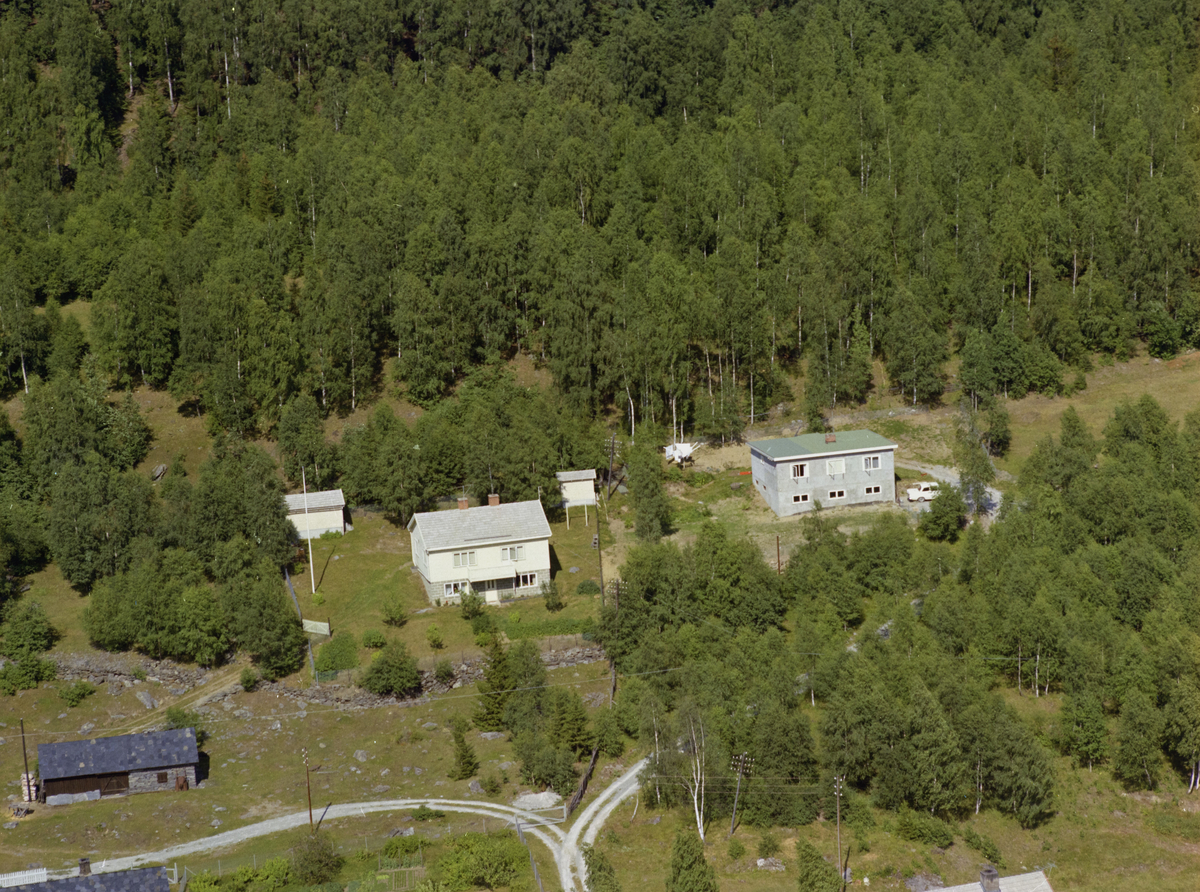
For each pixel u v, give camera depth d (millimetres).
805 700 81812
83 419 110875
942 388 123938
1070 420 108938
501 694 83875
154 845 70938
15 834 72438
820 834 71625
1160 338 131500
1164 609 85188
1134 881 68375
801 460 107750
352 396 121875
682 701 74500
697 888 61781
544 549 97625
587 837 71125
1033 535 93625
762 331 121688
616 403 123188
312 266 130375
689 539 104188
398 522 108625
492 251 127625
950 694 76438
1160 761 78125
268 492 99812
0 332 122938
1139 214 136500
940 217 136750
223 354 116312
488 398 121625
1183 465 103062
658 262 124812
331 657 89125
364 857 68688
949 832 71188
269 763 80875
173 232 136375
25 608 92625
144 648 91438
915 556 93188
